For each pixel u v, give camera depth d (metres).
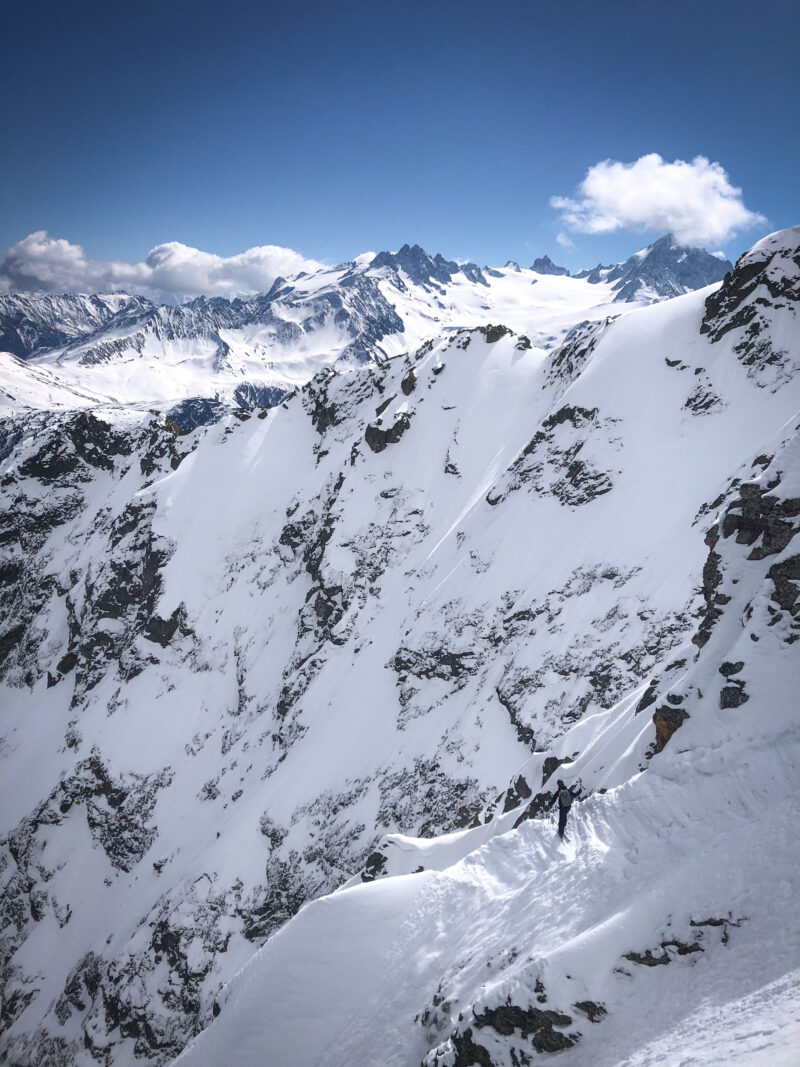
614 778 31.11
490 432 119.06
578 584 79.25
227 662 120.81
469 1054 19.19
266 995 29.09
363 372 152.75
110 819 106.50
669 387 92.00
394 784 78.69
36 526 174.62
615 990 17.73
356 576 110.69
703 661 28.41
